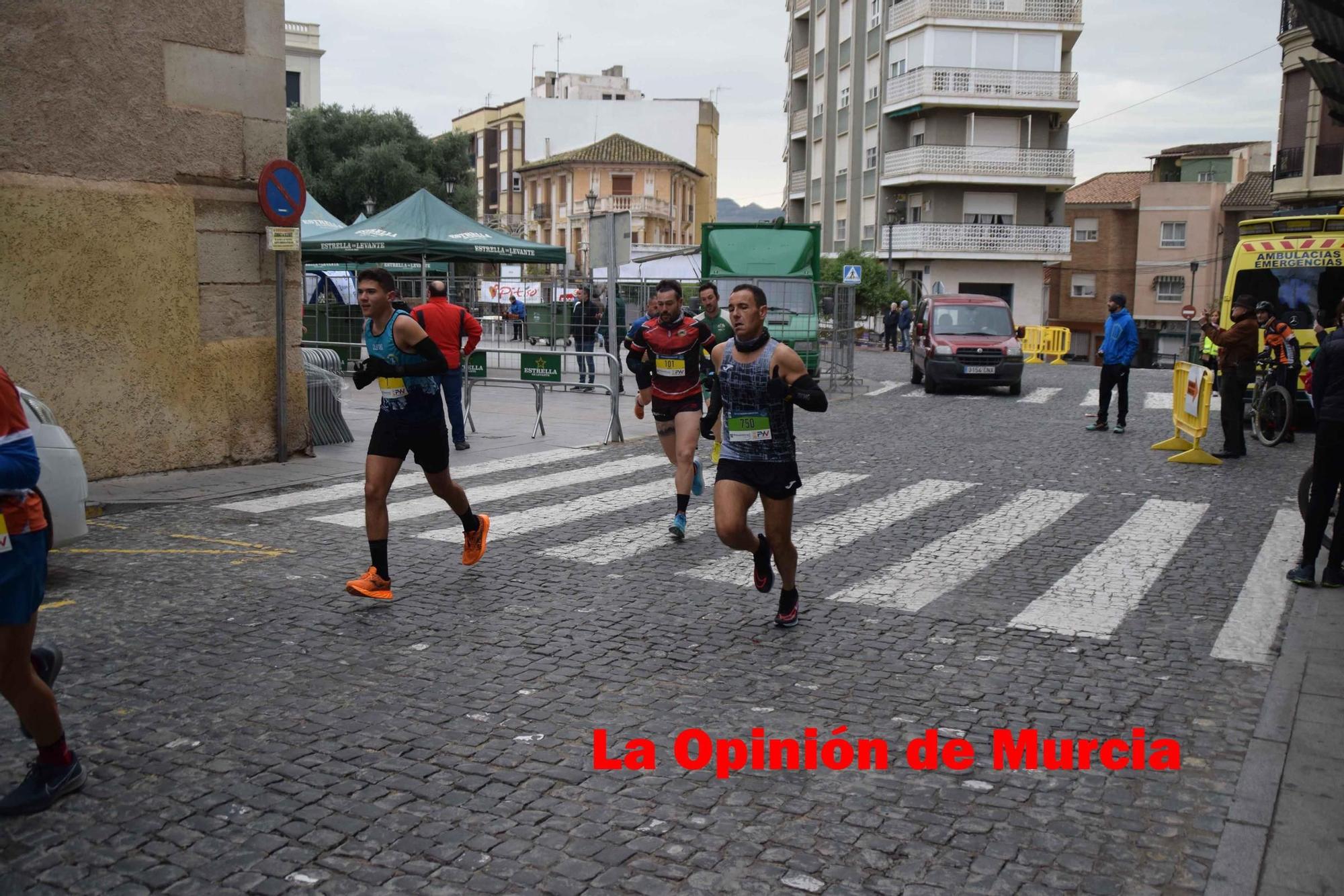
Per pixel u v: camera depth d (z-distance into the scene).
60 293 9.95
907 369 28.62
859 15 52.81
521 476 11.32
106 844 3.72
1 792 4.11
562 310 20.14
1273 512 9.60
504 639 5.99
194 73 10.90
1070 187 49.16
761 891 3.44
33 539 3.85
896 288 45.47
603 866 3.59
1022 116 48.75
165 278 10.76
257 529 8.78
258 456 11.75
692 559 7.84
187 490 10.20
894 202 50.91
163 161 10.71
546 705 5.04
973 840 3.79
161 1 10.57
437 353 6.58
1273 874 3.55
